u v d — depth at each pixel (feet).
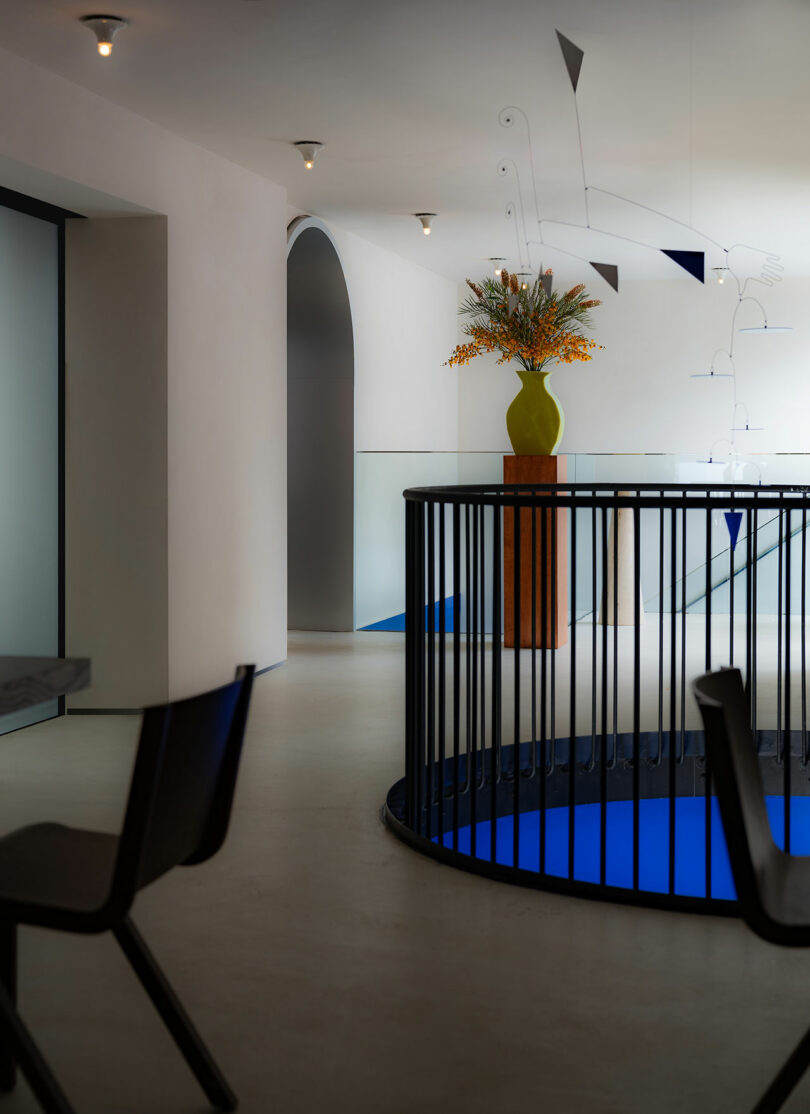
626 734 18.67
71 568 20.03
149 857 6.24
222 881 11.89
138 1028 8.62
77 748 17.72
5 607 18.57
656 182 24.43
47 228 19.29
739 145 21.30
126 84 17.30
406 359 34.83
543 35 15.46
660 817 18.67
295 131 19.99
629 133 20.39
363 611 30.12
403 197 25.62
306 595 30.01
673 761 11.81
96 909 6.08
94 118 17.70
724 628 29.12
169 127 19.62
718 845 17.84
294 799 14.90
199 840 6.88
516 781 12.30
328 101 18.30
